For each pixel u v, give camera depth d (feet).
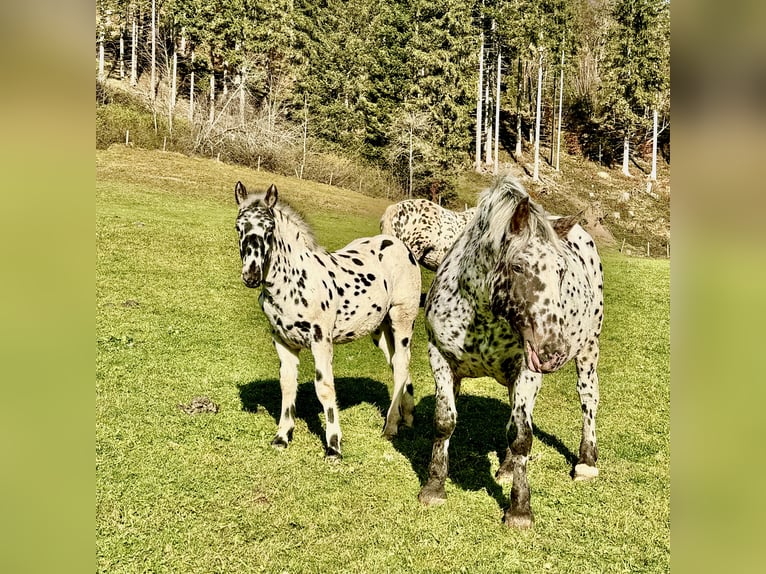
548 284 11.11
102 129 99.55
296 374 18.47
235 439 18.19
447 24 123.03
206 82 134.92
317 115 131.13
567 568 12.24
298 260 16.92
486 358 13.48
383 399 23.02
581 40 173.37
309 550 12.64
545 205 117.70
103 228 51.31
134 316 31.68
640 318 38.93
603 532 13.61
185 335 29.58
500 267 11.71
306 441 18.33
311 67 132.98
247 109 126.93
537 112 133.49
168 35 141.79
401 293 19.75
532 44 133.80
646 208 121.80
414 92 121.90
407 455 17.57
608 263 60.59
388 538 13.10
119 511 13.66
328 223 71.31
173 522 13.46
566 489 15.61
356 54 135.74
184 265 44.29
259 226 15.92
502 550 12.78
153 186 77.30
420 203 34.96
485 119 143.33
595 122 164.76
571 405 22.86
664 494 15.47
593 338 16.31
